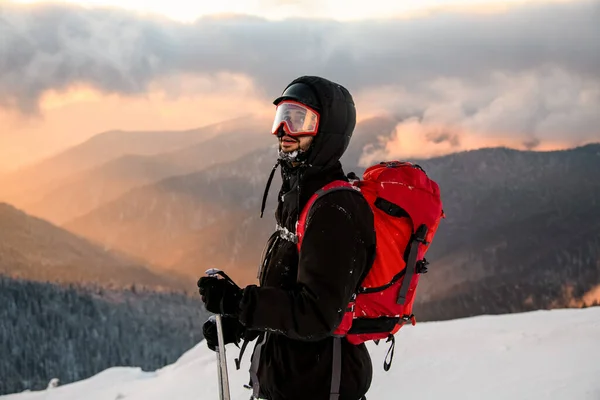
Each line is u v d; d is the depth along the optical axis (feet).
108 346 467.93
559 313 22.71
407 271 6.65
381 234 6.59
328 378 6.64
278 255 6.88
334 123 6.68
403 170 6.86
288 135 6.70
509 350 17.48
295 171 6.83
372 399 15.89
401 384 16.47
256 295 6.14
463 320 23.70
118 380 32.40
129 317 534.78
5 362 411.54
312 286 6.09
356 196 6.49
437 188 6.93
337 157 6.82
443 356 18.21
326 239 6.17
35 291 482.69
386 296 6.66
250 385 7.34
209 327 7.62
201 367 24.85
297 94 6.71
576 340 17.20
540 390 13.55
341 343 6.77
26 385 399.44
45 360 421.18
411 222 6.68
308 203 6.55
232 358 24.54
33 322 456.86
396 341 20.97
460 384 15.46
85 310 506.07
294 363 6.70
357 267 6.30
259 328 6.22
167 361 472.03
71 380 419.54
